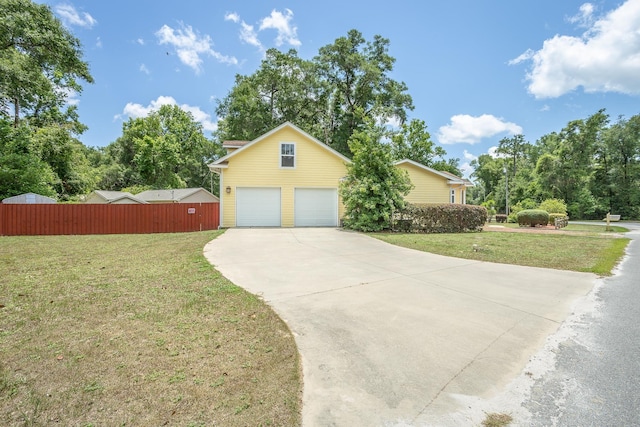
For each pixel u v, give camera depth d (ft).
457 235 41.29
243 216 51.21
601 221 104.73
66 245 31.09
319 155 53.52
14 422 6.35
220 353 9.34
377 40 95.35
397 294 15.53
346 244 32.07
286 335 10.64
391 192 44.70
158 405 6.93
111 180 120.06
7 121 59.72
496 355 9.50
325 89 94.17
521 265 22.91
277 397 7.30
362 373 8.40
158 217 46.78
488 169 162.30
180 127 118.62
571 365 8.96
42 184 59.11
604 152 121.29
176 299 14.10
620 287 17.21
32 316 11.94
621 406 7.10
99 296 14.43
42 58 43.60
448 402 7.21
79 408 6.80
